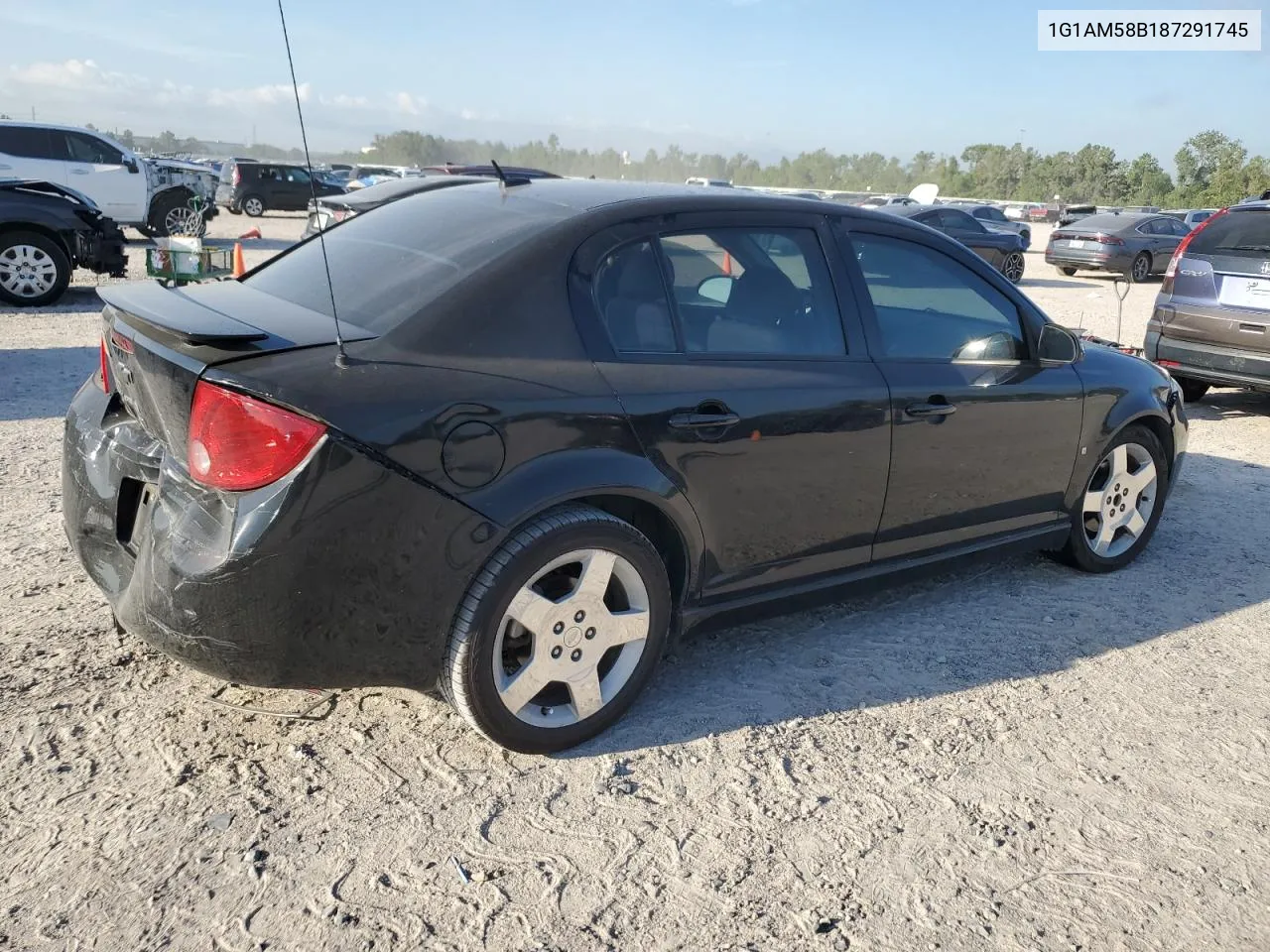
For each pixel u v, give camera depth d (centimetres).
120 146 1817
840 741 306
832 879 246
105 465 289
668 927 227
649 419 287
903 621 394
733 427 304
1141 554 479
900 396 346
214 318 267
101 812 254
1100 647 378
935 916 235
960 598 420
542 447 269
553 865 245
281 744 288
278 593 240
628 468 283
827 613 399
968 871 251
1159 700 340
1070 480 418
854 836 262
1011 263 2067
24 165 1728
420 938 220
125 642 338
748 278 326
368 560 247
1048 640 382
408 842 250
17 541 420
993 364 382
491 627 266
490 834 255
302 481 236
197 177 1981
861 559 358
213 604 241
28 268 1125
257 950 214
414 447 247
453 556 257
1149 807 280
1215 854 262
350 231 351
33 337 937
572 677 286
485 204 329
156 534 250
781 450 317
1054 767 298
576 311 287
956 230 2008
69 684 310
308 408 236
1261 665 369
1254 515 548
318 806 262
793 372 324
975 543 395
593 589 284
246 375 238
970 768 295
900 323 362
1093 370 423
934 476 365
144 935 215
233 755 281
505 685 275
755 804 272
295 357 249
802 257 341
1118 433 430
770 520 324
